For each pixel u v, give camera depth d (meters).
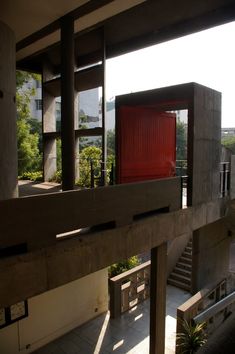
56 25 9.64
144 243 5.48
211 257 9.46
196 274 8.84
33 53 12.75
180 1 9.10
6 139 6.15
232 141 22.98
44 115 14.08
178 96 6.82
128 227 5.09
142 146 8.11
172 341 7.48
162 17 10.12
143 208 5.48
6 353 6.78
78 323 8.23
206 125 7.24
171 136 9.00
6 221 3.45
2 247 3.44
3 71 6.00
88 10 8.70
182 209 6.52
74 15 9.04
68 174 9.79
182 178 6.59
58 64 14.45
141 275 9.52
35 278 3.74
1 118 5.95
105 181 9.06
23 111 20.55
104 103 11.24
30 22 9.46
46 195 3.84
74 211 4.21
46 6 8.44
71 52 9.21
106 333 7.91
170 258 10.54
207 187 7.48
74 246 4.20
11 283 3.51
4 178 6.07
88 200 4.40
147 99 7.37
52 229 3.93
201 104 6.92
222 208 8.27
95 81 11.70
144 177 8.20
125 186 5.04
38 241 3.78
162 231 5.93
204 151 7.21
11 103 6.41
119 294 8.66
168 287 10.21
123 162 7.67
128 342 7.54
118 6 8.65
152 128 8.33
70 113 9.48
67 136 9.59
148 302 9.39
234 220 9.77
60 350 7.30
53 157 14.41
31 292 3.71
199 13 9.61
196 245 8.77
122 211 5.00
